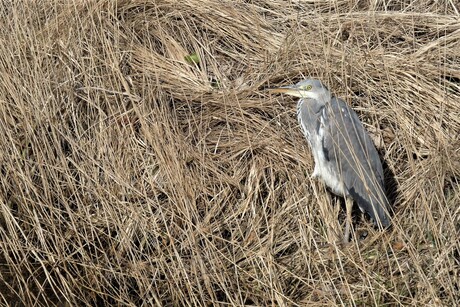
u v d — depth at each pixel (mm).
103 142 7066
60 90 7453
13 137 7070
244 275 6363
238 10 8383
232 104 7477
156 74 7457
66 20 8086
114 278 6422
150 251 6598
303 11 8484
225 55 8203
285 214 6766
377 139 7219
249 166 7098
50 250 6512
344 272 6074
